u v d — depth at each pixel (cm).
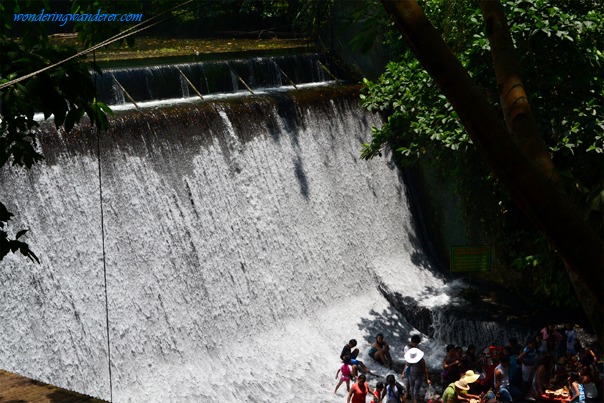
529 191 364
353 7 2705
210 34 3228
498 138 368
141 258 1995
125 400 1853
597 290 357
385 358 2206
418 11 378
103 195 1955
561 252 363
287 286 2283
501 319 2348
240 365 2064
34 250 1814
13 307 1762
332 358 2195
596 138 1864
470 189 2508
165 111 2144
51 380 1780
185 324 2028
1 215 747
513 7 1905
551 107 1948
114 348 1891
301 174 2422
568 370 1958
